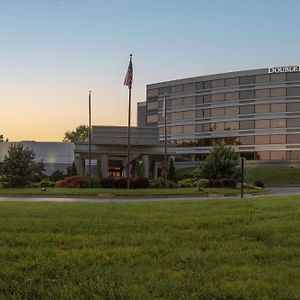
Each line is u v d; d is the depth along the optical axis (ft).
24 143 213.05
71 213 42.11
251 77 295.07
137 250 25.75
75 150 195.11
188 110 316.19
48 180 173.88
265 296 18.29
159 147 196.54
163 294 18.69
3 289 19.62
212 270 21.95
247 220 35.63
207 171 172.14
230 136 298.76
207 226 33.55
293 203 47.19
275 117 287.48
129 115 139.33
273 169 265.54
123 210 44.83
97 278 20.52
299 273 21.39
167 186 156.04
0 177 158.40
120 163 245.24
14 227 33.14
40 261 23.25
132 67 134.51
